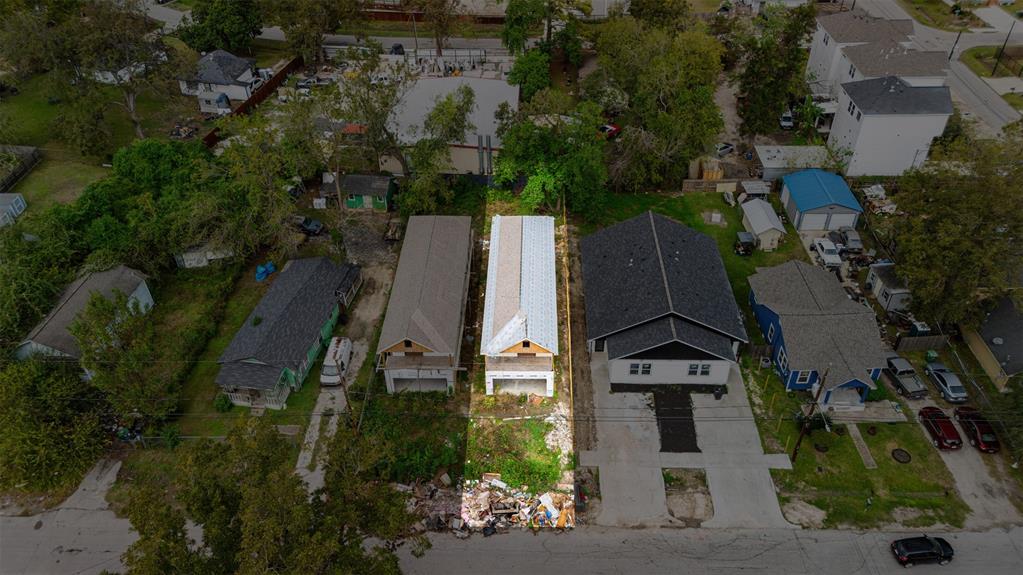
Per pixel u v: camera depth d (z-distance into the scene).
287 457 32.81
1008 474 43.75
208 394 49.97
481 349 49.22
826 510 42.09
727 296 53.84
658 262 53.56
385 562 31.56
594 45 91.56
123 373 44.19
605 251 58.25
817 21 88.44
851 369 47.09
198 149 66.44
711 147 69.38
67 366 47.84
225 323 55.88
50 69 73.50
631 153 67.75
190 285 59.47
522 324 49.34
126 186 62.41
